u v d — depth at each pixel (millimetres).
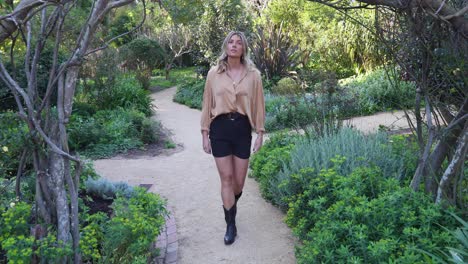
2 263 2680
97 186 4281
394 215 2762
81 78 11188
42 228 2561
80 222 3146
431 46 2816
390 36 2965
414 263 2258
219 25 15016
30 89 2506
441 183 3004
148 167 6414
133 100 11680
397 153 4391
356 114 8898
